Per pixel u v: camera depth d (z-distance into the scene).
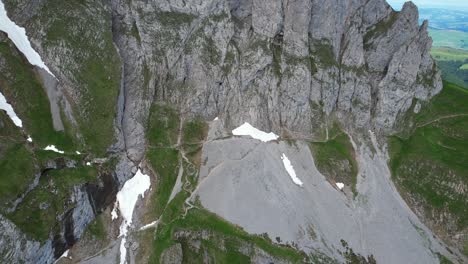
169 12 85.06
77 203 60.09
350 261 70.12
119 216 68.31
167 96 86.06
